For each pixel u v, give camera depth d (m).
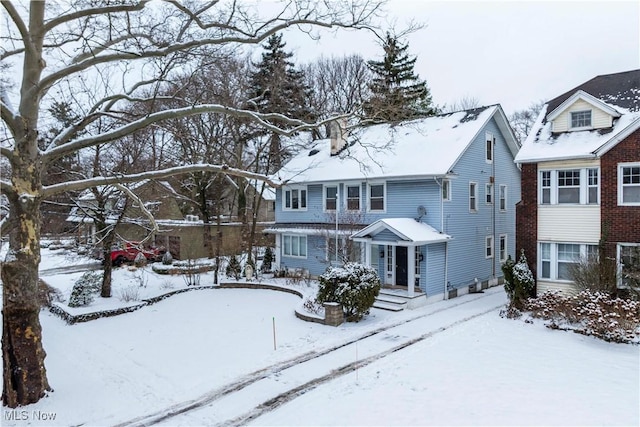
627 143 16.09
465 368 11.21
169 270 27.95
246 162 29.28
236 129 26.42
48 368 12.65
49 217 24.11
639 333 13.02
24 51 10.19
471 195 23.16
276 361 12.53
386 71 33.94
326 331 15.33
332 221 23.77
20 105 9.82
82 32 10.34
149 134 29.91
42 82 9.75
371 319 16.95
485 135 24.19
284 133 12.66
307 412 9.09
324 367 11.83
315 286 22.61
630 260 15.78
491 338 13.88
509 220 26.62
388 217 22.58
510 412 8.64
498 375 10.66
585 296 14.74
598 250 16.75
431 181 21.02
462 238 22.33
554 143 18.36
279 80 24.55
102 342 15.07
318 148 29.11
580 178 17.62
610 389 9.66
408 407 9.02
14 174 9.77
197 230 33.34
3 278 9.84
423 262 20.36
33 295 10.05
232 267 25.84
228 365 12.44
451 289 21.53
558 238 18.09
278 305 19.58
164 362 12.93
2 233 9.88
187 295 21.91
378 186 23.05
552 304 15.58
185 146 26.20
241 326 16.48
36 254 10.12
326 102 34.41
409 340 14.02
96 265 31.27
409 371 11.13
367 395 9.77
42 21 9.61
